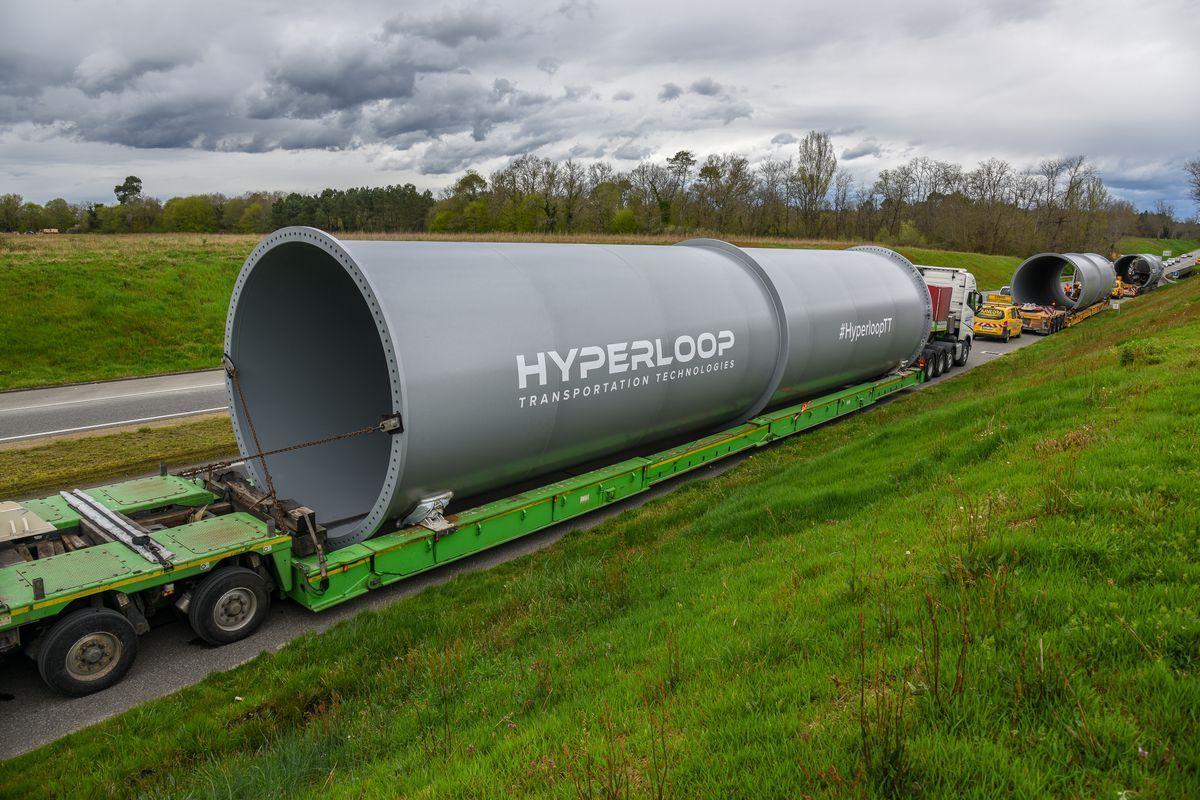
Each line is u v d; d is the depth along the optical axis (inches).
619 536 350.9
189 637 272.7
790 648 175.3
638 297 379.6
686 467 426.0
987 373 797.2
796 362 487.2
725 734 140.2
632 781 131.4
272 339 362.3
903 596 183.6
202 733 206.7
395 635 259.9
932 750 115.7
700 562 281.9
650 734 147.3
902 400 671.1
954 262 2422.5
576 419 344.2
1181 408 301.1
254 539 267.4
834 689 147.6
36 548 275.0
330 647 254.5
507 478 341.4
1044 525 199.2
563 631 240.4
